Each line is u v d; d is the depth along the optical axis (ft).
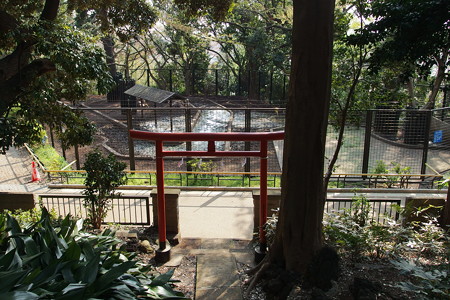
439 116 72.08
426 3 17.42
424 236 21.54
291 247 18.16
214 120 76.18
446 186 38.93
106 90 27.07
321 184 17.85
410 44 18.51
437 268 16.47
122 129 68.85
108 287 13.16
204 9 31.53
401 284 15.15
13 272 11.63
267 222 21.48
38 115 28.14
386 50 19.86
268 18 95.96
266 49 98.73
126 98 85.76
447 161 55.01
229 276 19.67
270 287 17.29
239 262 21.67
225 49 114.62
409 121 59.93
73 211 33.01
